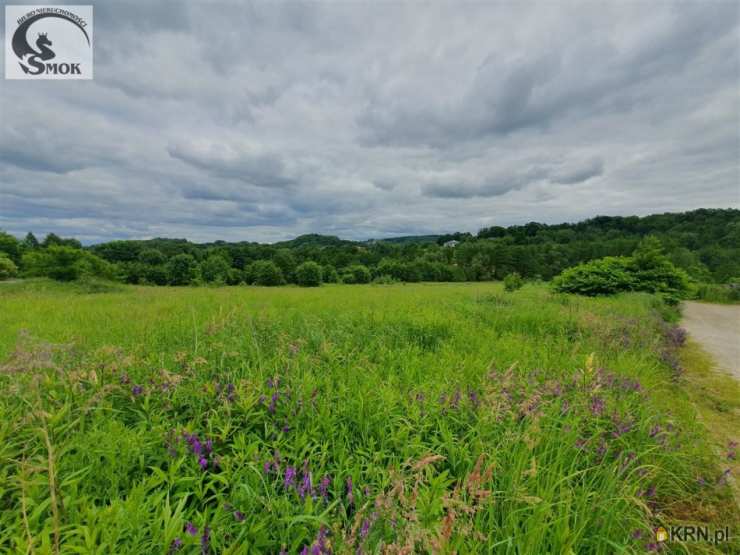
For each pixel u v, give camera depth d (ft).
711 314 50.03
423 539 3.94
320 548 4.33
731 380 16.83
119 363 9.65
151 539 4.62
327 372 10.90
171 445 6.51
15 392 7.16
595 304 32.94
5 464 5.77
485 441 7.40
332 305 29.73
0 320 20.72
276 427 7.87
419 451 7.08
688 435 9.33
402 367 12.07
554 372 12.02
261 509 5.45
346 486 6.26
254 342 12.67
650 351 16.44
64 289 56.18
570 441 7.23
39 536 3.95
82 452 5.94
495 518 5.46
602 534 5.49
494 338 17.22
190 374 9.84
